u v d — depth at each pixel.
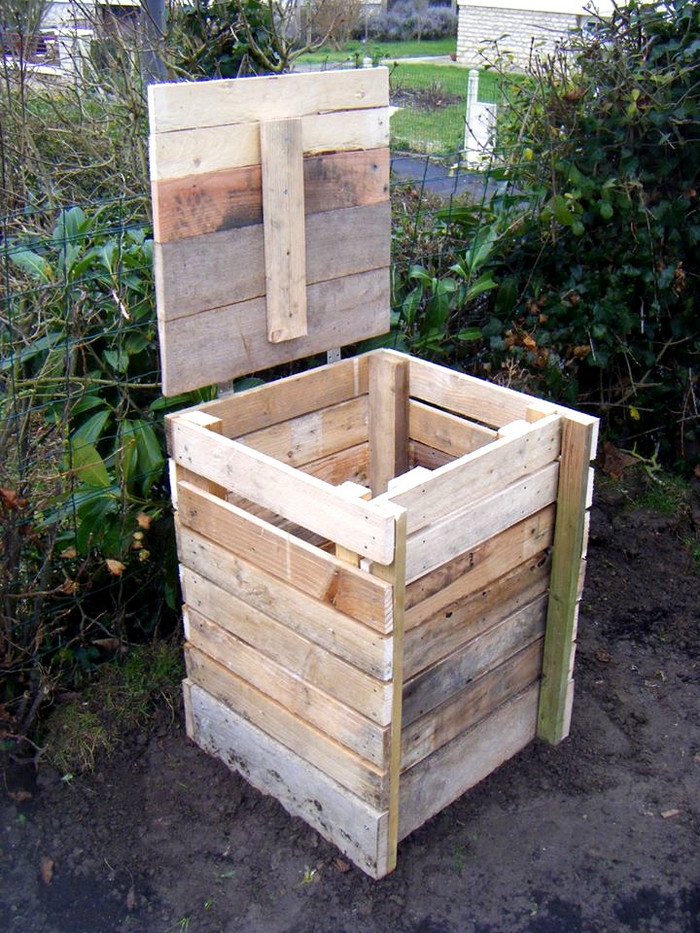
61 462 3.10
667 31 4.09
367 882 2.63
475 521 2.50
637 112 4.01
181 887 2.66
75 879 2.69
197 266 2.63
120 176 4.03
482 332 4.11
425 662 2.54
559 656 2.96
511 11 14.27
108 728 3.12
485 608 2.68
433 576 2.46
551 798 2.94
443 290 3.83
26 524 2.90
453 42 19.31
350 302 3.07
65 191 4.47
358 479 3.28
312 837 2.76
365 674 2.38
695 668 3.55
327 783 2.64
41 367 3.07
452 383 2.98
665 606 3.88
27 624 3.06
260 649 2.68
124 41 4.45
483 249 3.92
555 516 2.80
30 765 3.03
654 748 3.15
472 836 2.79
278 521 3.00
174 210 2.54
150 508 3.26
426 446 3.14
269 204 2.72
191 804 2.89
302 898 2.61
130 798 2.93
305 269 2.89
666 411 4.61
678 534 4.24
